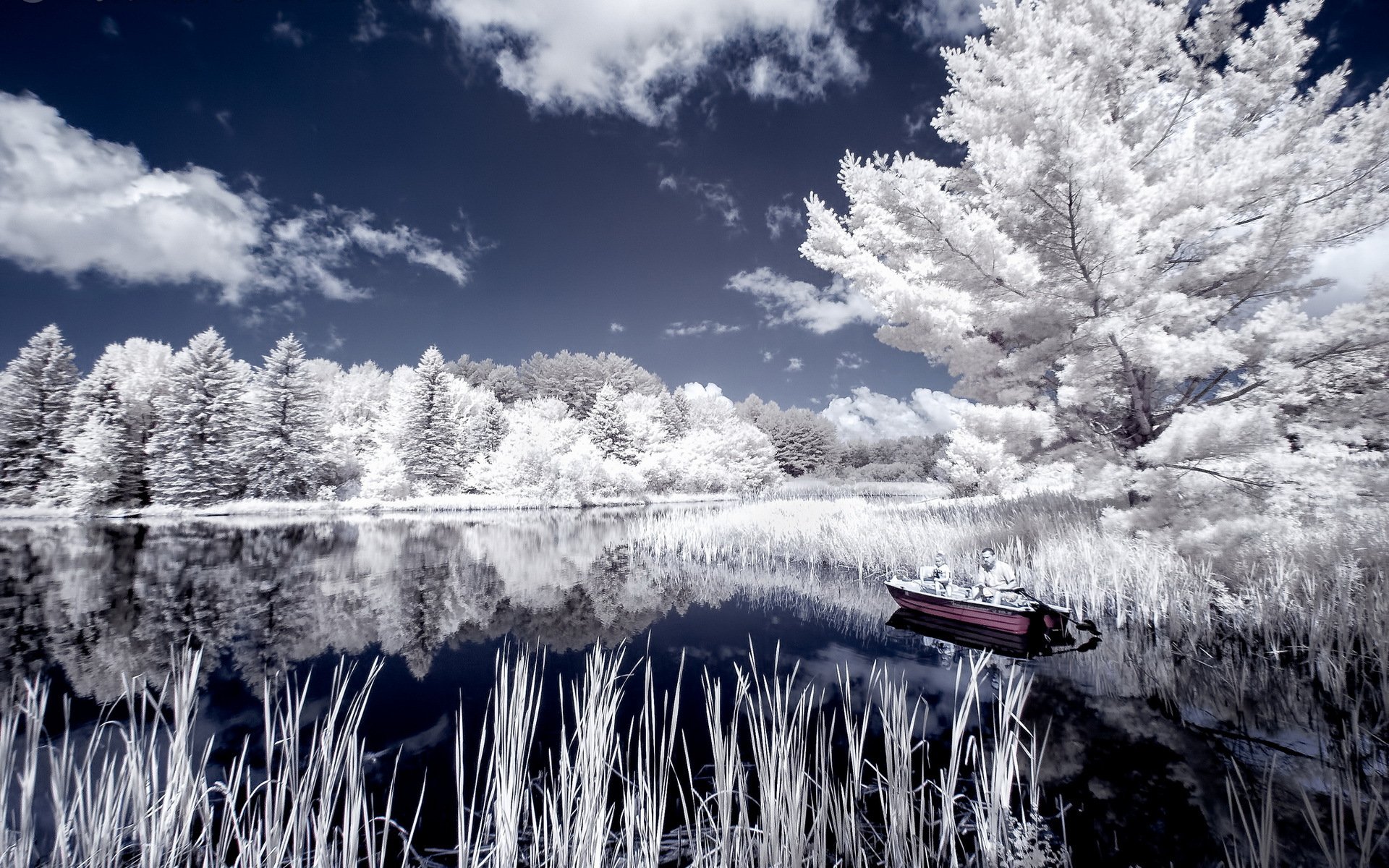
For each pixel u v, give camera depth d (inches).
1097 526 425.7
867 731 187.3
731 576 487.5
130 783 125.1
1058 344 347.6
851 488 2226.9
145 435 1455.5
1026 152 284.8
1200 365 270.4
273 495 1457.9
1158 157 339.9
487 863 120.8
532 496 1574.8
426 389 1694.1
